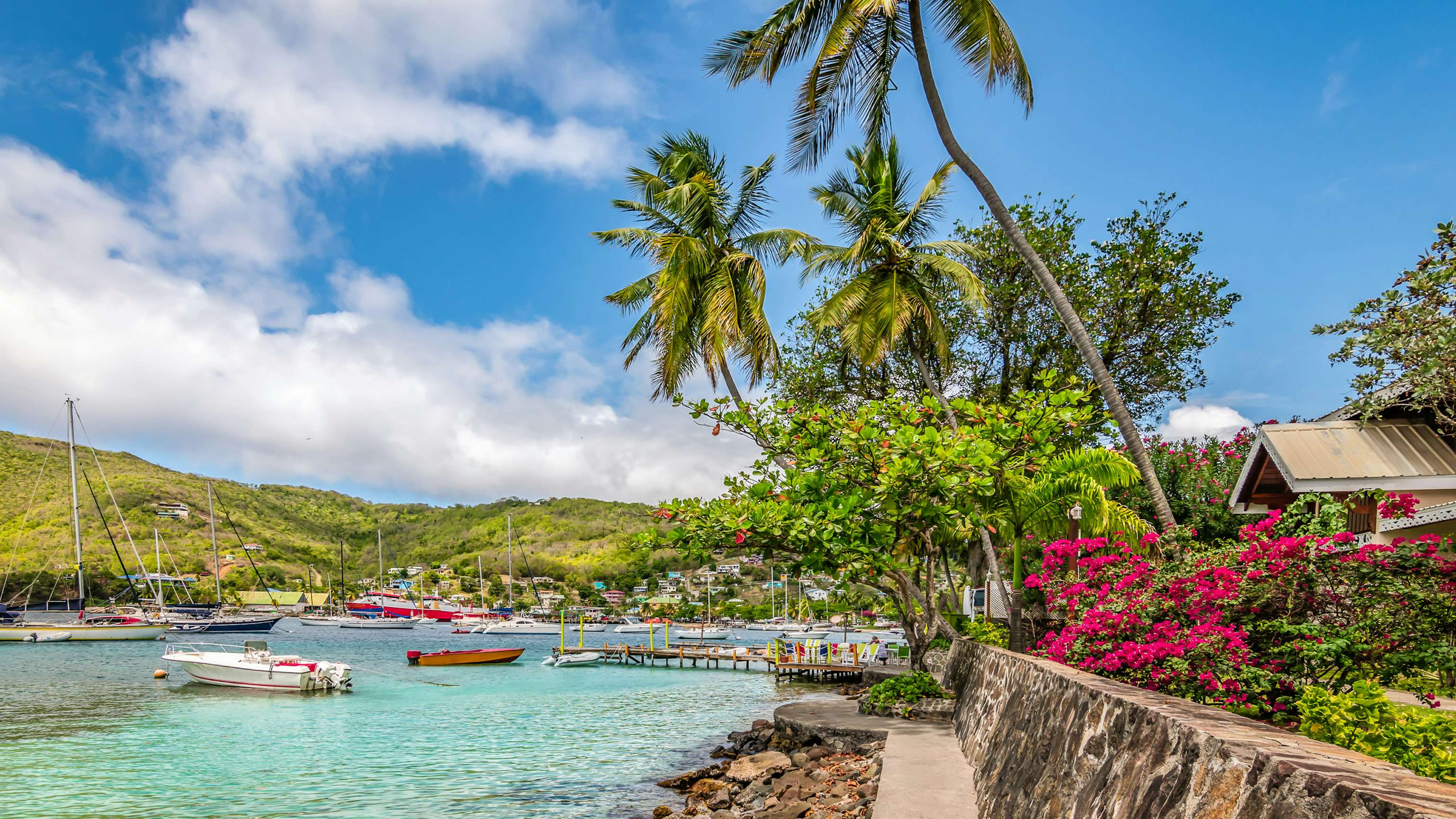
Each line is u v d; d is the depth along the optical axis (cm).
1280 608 747
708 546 1441
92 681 3456
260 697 2978
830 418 1421
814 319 2142
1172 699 488
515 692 3256
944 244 2077
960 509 1359
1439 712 668
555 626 10444
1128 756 459
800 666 3644
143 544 13688
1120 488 2175
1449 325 751
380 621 11956
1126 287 2184
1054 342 2316
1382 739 459
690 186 2298
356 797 1413
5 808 1333
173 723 2325
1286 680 687
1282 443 1401
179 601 9788
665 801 1381
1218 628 723
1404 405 1330
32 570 10225
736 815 1183
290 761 1755
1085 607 1018
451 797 1415
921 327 2281
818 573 1552
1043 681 751
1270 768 307
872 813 780
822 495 1421
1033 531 1600
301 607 14100
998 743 871
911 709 1533
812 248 2447
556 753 1866
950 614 2638
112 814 1295
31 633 6519
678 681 3803
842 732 1474
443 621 13638
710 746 1973
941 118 1506
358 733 2178
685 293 2278
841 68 1483
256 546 16662
